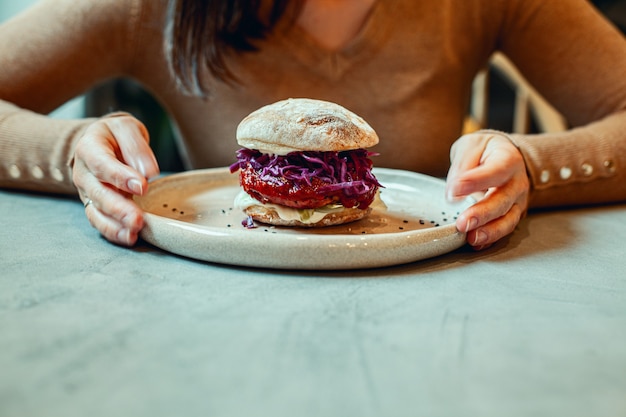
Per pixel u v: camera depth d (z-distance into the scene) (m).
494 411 0.26
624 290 0.39
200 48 0.70
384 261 0.42
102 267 0.42
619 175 0.60
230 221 0.50
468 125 1.29
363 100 0.75
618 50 0.71
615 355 0.31
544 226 0.54
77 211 0.56
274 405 0.26
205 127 0.77
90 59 0.72
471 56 0.79
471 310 0.36
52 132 0.58
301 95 0.74
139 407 0.26
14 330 0.32
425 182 0.57
